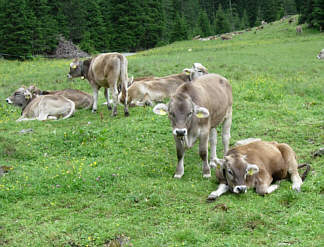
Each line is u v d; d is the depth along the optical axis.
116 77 12.34
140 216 6.20
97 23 71.12
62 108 13.09
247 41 50.53
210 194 6.78
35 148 9.59
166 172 8.11
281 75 19.78
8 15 53.06
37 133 10.77
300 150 9.00
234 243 5.19
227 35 64.12
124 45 73.81
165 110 7.56
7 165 8.51
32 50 54.56
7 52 52.00
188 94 7.51
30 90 14.35
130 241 5.48
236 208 6.21
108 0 76.31
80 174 7.71
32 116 13.21
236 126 10.95
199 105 7.46
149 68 22.14
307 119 11.38
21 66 29.36
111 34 73.56
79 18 69.38
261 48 35.84
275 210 6.19
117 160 8.76
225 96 8.45
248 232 5.52
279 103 13.40
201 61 25.78
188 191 7.09
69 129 11.08
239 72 20.66
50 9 67.44
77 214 6.34
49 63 32.03
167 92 14.42
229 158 6.90
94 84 13.39
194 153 9.35
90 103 14.53
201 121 7.57
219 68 22.45
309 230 5.44
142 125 11.09
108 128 11.01
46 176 7.76
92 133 10.26
